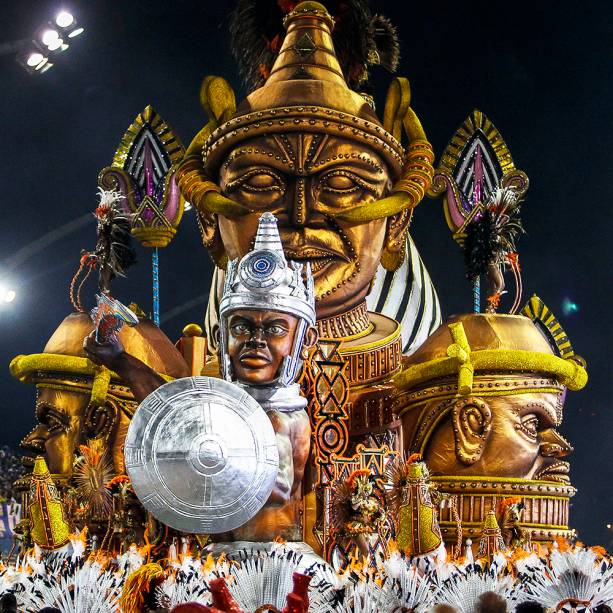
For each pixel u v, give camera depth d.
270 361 9.02
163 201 11.91
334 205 10.62
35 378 11.13
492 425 10.70
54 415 10.92
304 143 10.60
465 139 12.23
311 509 9.58
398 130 11.34
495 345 10.90
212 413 8.53
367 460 9.75
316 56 11.07
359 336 10.97
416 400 10.91
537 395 10.88
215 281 13.15
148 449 8.50
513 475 10.70
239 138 10.72
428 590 8.16
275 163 10.60
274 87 10.90
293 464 9.08
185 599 7.74
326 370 9.94
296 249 10.54
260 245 9.23
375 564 8.88
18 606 7.98
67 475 10.79
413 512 8.88
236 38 12.31
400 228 11.27
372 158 10.74
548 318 12.12
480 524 10.49
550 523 10.73
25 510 11.05
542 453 11.04
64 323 11.27
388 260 11.57
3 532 14.83
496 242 11.51
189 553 8.49
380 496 9.53
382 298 13.68
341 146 10.63
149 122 12.09
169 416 8.53
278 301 9.03
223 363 9.22
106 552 9.38
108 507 9.88
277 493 8.87
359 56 11.90
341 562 9.37
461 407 10.69
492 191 12.00
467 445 10.66
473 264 11.64
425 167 11.06
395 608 8.06
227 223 10.82
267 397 9.05
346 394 9.95
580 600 8.49
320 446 9.70
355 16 11.84
